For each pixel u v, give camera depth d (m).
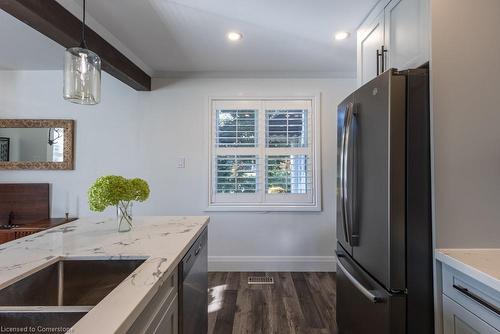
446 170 1.26
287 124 3.32
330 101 3.32
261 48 2.62
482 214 1.26
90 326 0.67
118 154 3.31
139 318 0.87
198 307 1.68
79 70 1.51
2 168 3.20
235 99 3.33
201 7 1.92
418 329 1.26
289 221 3.33
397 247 1.26
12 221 3.17
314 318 2.29
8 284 0.95
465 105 1.27
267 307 2.47
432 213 1.26
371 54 1.99
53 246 1.33
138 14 2.01
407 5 1.51
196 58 2.88
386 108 1.29
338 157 1.96
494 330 0.98
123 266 1.20
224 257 3.32
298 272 3.29
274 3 1.87
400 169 1.26
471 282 1.08
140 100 3.31
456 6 1.28
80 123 3.30
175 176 3.33
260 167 3.32
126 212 1.64
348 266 1.69
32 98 3.26
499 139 1.27
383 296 1.30
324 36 2.36
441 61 1.27
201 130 3.33
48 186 3.26
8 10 1.54
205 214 3.32
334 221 3.32
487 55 1.27
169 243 1.38
